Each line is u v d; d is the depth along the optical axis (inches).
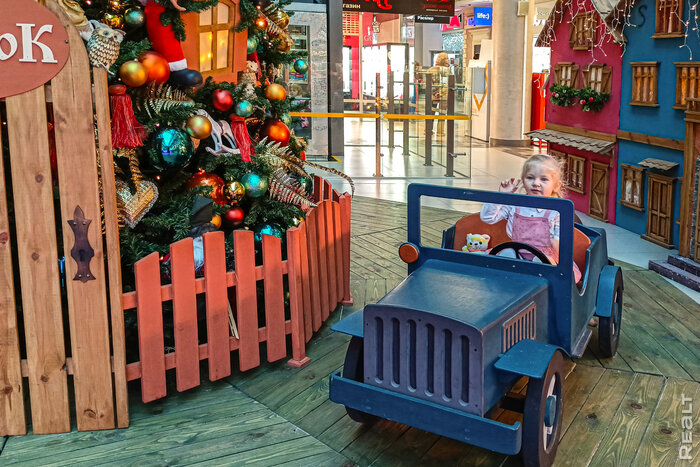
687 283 223.5
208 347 146.1
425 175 462.9
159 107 140.9
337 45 499.2
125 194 138.7
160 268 148.0
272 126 181.6
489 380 108.0
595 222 322.0
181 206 149.0
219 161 160.4
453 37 929.5
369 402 115.7
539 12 715.4
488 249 157.8
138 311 133.6
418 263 142.6
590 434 131.6
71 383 153.9
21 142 119.7
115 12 146.2
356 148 544.7
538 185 154.1
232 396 147.7
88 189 123.4
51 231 123.7
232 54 170.7
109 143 123.6
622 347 174.9
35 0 116.4
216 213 157.0
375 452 126.2
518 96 643.5
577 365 163.8
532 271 131.0
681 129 259.4
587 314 149.8
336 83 504.7
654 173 275.7
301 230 163.2
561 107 362.6
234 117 160.4
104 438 130.5
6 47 116.2
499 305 114.4
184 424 135.8
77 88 120.5
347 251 201.5
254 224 170.6
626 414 139.4
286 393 148.8
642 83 284.2
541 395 110.5
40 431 131.3
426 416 110.3
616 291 166.2
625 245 276.2
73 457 123.6
